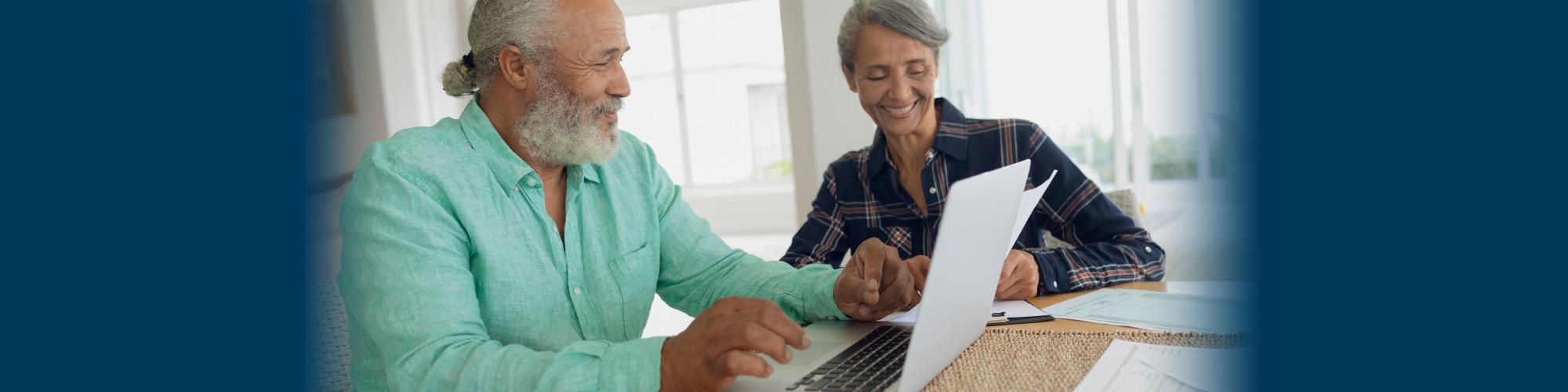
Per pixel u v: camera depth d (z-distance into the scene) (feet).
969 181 2.76
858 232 6.66
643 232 4.75
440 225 3.81
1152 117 12.25
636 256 4.66
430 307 3.51
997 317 4.21
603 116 4.32
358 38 17.92
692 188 29.14
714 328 2.93
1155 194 12.02
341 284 4.08
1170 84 12.02
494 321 4.08
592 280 4.46
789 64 10.85
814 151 10.82
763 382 3.15
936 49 6.08
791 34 10.79
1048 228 6.30
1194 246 10.89
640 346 3.11
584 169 4.51
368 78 18.20
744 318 2.91
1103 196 5.98
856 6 6.04
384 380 3.97
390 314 3.50
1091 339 3.59
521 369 3.17
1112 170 12.79
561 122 4.23
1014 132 6.20
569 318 4.36
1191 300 4.42
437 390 3.26
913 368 2.77
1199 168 11.41
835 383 3.09
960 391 2.94
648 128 29.40
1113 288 4.99
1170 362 3.21
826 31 10.63
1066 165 6.10
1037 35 12.73
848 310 4.18
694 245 5.00
